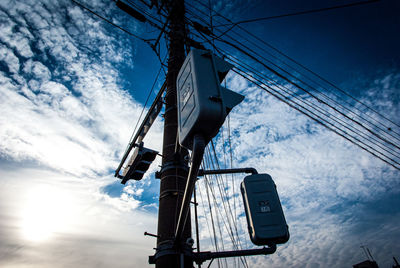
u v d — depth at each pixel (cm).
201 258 372
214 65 194
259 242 256
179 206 390
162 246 345
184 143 180
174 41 623
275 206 272
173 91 536
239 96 185
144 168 552
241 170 454
